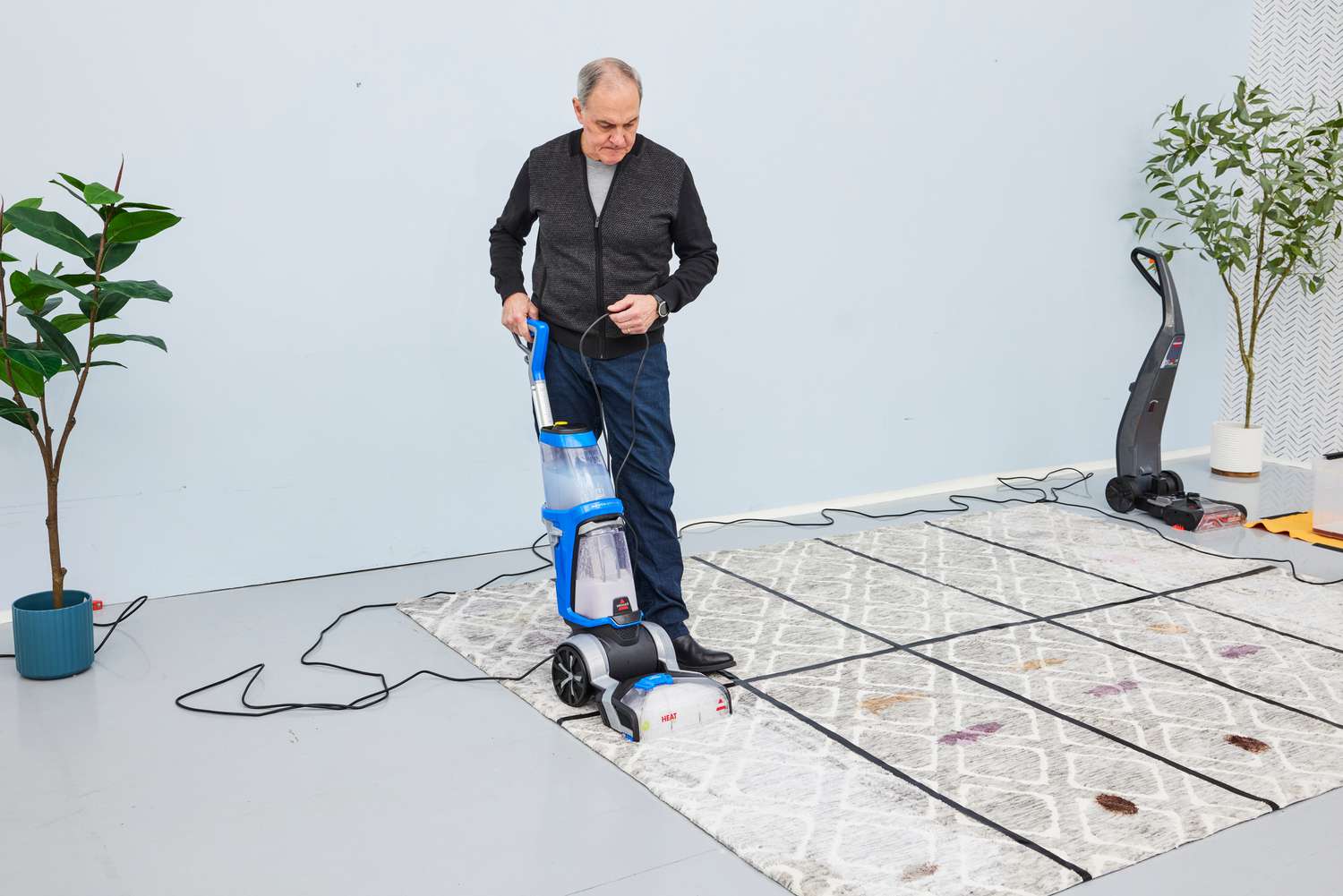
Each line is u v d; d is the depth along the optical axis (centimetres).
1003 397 458
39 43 282
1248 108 493
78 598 272
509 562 354
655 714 233
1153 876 186
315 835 197
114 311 257
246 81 305
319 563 338
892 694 256
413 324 339
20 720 241
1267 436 513
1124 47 456
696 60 367
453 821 203
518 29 339
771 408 405
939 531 390
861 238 411
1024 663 274
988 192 435
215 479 320
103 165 293
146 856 190
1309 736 236
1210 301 505
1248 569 347
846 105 397
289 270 319
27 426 257
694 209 256
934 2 408
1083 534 385
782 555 361
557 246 252
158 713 246
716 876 187
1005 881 183
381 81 322
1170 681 263
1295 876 187
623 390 255
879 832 198
